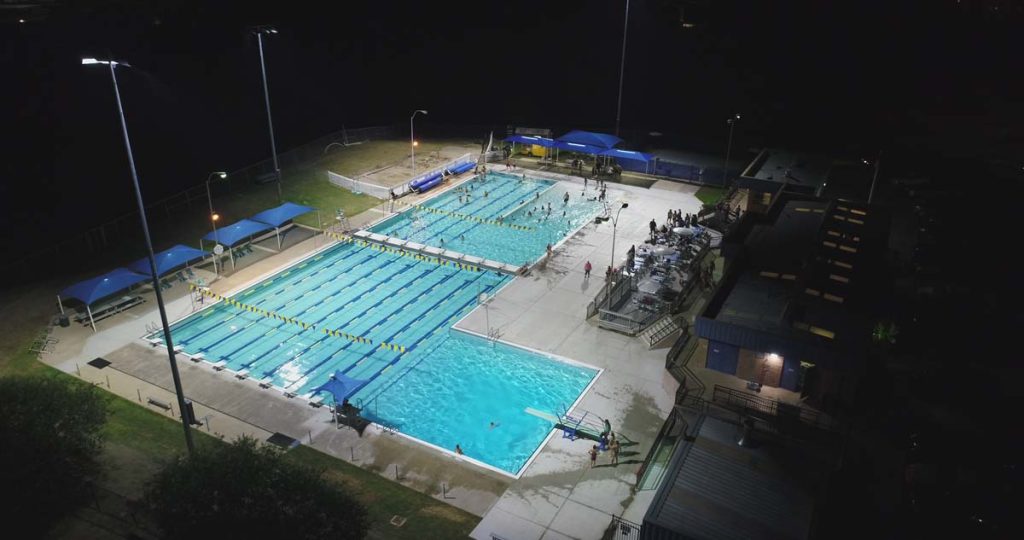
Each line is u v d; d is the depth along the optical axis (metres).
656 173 65.38
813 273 33.78
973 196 56.09
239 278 46.41
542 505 27.28
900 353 35.12
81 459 27.89
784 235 39.41
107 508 25.09
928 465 27.41
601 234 52.94
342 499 23.12
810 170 53.91
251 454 23.62
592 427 31.88
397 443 31.23
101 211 60.72
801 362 29.78
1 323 40.19
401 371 37.41
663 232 50.78
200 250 46.16
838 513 24.78
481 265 48.59
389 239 52.22
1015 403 31.41
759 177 52.06
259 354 38.81
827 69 99.44
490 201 60.66
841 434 27.75
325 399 34.72
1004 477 27.05
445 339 40.41
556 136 75.75
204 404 33.75
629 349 38.16
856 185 50.47
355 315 43.03
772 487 24.58
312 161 67.50
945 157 67.81
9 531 23.52
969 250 46.88
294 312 43.22
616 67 99.81
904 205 54.59
